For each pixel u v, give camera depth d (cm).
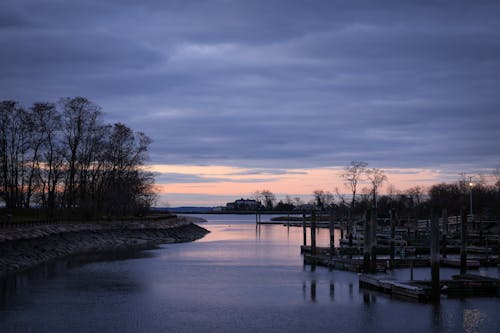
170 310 4453
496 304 4559
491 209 13275
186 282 5766
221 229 19412
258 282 5759
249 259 8019
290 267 7000
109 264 7212
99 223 11175
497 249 8238
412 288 4731
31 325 3984
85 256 8194
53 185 10544
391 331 3878
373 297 4916
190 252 9106
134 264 7256
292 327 3969
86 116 10806
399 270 6538
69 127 10612
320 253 8231
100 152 11219
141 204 13900
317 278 6022
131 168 12244
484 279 5122
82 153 10825
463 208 6462
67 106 10631
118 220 12138
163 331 3856
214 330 3894
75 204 11288
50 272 6362
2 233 6944
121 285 5550
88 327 3941
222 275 6275
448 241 9425
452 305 4547
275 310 4456
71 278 5947
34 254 7431
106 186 11988
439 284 4728
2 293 5066
